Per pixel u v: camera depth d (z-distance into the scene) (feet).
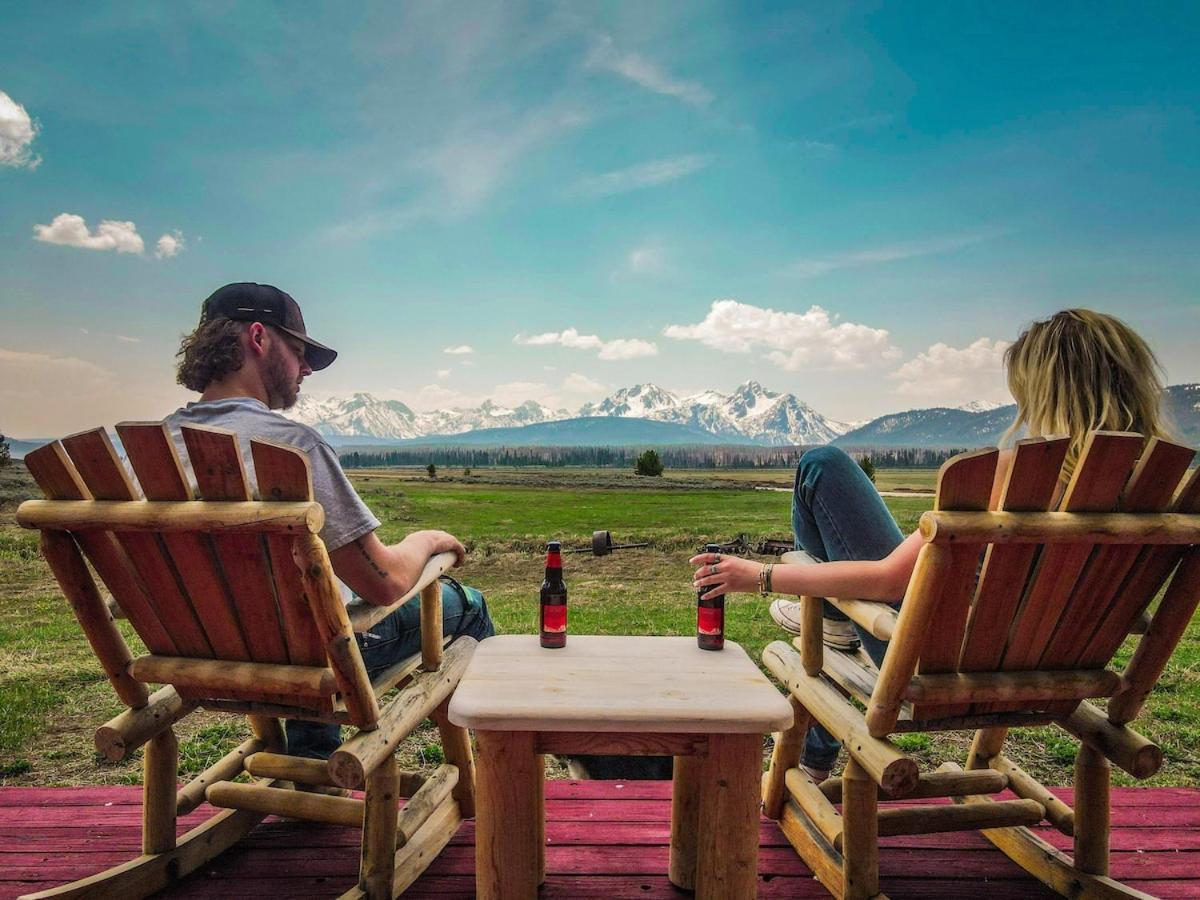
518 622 31.99
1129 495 5.32
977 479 5.16
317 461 6.24
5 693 17.04
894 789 5.63
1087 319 6.09
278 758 7.54
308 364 7.79
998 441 6.75
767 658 8.75
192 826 8.59
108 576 5.98
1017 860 7.77
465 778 8.46
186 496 5.47
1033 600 5.62
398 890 6.98
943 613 5.61
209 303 7.22
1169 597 5.74
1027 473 5.15
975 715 6.16
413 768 12.32
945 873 7.66
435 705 7.01
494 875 5.79
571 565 63.31
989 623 5.71
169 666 6.14
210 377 7.07
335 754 5.65
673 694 5.93
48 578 48.03
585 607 36.17
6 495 93.71
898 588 6.34
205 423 6.40
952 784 7.16
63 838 8.27
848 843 6.56
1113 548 5.43
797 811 8.27
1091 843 7.07
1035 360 6.28
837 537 7.38
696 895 6.05
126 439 5.33
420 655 7.61
